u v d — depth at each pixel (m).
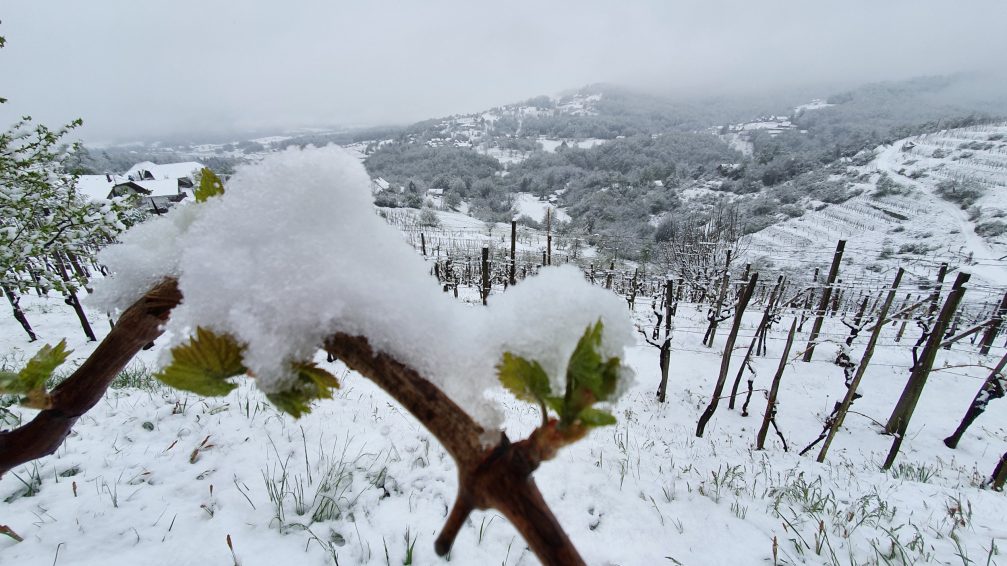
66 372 5.61
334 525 2.79
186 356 0.37
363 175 0.45
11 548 2.40
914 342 11.00
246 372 0.39
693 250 18.62
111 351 0.52
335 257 0.39
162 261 0.53
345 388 5.05
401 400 0.36
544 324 0.38
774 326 12.16
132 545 2.47
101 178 52.00
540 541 0.31
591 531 3.18
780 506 3.88
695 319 12.85
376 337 0.37
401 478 3.31
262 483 3.06
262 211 0.42
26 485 2.87
